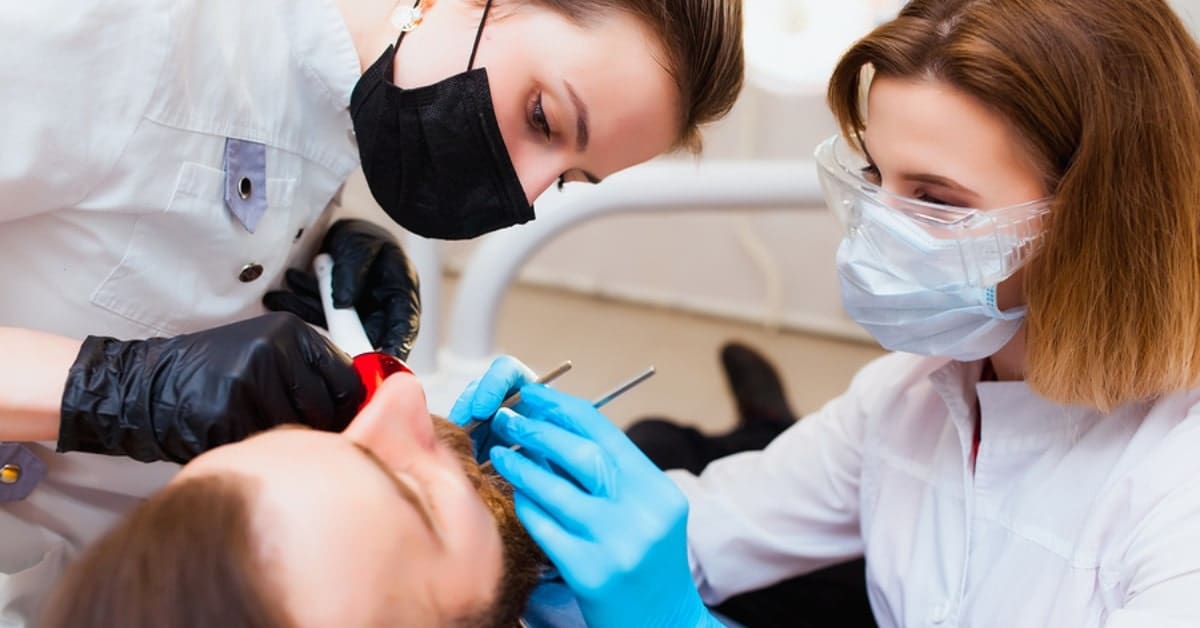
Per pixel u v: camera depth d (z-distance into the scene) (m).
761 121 2.77
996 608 1.01
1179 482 0.89
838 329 2.97
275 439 0.66
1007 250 0.90
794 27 1.87
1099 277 0.88
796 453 1.27
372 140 0.99
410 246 1.54
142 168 0.89
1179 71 0.85
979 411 1.09
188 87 0.90
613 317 3.10
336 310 1.07
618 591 0.78
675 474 1.38
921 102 0.89
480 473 0.81
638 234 3.08
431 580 0.63
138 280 0.95
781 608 1.47
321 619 0.58
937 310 0.95
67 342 0.81
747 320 3.06
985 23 0.87
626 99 0.94
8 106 0.81
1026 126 0.87
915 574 1.08
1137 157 0.85
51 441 0.89
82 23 0.82
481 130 0.96
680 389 2.71
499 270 1.63
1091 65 0.84
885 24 0.95
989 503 1.04
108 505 1.07
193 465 0.65
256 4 0.95
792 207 1.64
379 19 0.99
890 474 1.14
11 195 0.84
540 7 0.93
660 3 0.92
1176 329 0.88
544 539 0.78
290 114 1.00
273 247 1.04
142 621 0.57
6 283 0.93
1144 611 0.83
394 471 0.67
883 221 0.92
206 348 0.77
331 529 0.59
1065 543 0.96
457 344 1.68
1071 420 0.99
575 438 0.83
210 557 0.57
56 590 0.61
